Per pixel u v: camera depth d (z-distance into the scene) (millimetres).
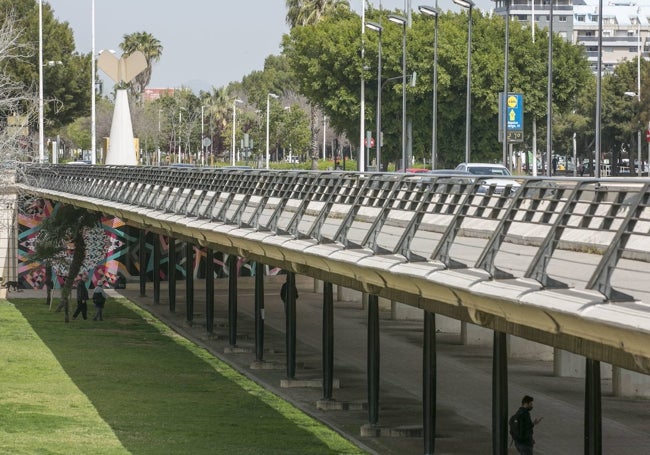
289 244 37938
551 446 41125
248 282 100750
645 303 19047
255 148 193000
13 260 98062
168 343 68875
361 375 55531
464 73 113375
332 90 120250
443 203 28578
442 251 27234
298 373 56156
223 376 56688
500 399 34969
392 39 115875
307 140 192000
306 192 40125
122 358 62531
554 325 21016
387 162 133875
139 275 98625
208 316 71625
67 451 39938
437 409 47188
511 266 24266
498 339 34812
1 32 100250
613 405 48062
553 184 25172
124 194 70500
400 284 29562
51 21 148000
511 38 117562
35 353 64375
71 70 147875
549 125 76938
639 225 22328
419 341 66188
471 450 39875
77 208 86000
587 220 21438
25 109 135625
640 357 19609
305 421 45406
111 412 47344
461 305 26109
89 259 97750
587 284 20078
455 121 118188
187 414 46812
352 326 74062
